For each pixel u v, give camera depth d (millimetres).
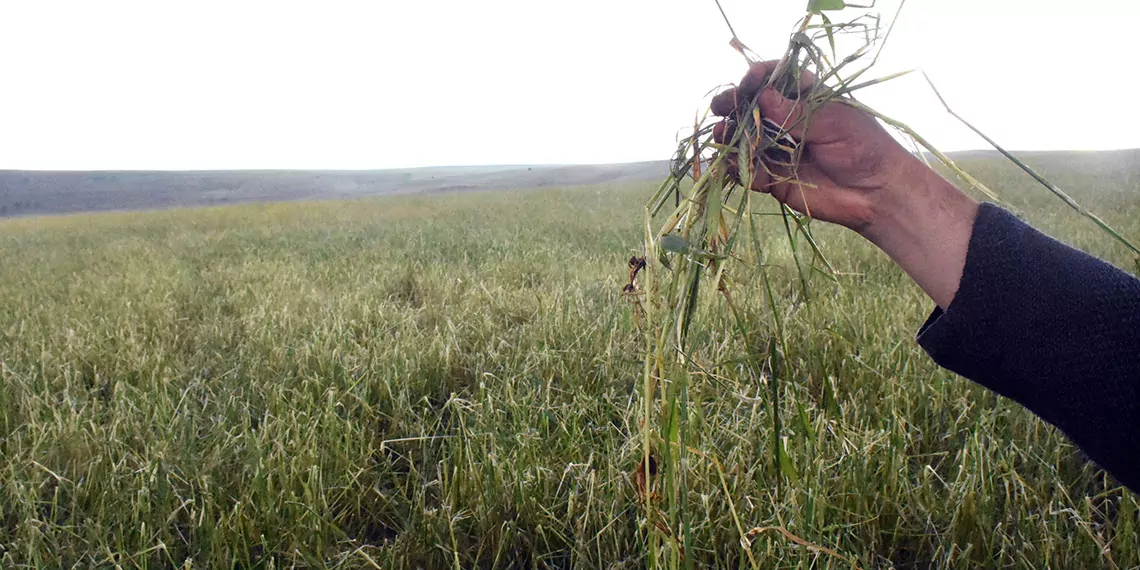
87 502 2463
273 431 2850
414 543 2164
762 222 8633
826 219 1013
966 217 903
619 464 2363
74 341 4375
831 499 2123
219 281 7035
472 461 2424
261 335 4242
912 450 2520
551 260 7055
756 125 1091
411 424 2967
